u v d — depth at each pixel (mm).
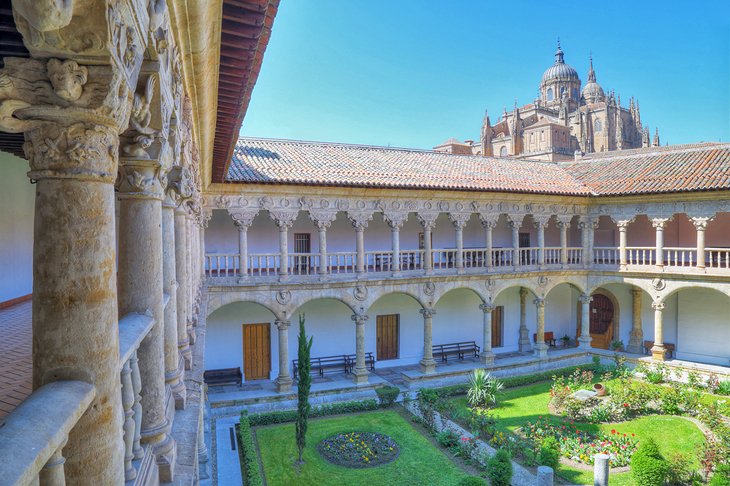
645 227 34500
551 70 102250
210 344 26891
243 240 24453
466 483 15086
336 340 29781
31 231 13656
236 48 7648
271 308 25062
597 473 15398
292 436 21344
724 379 27422
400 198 27562
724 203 27422
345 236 30531
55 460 2447
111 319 3045
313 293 25859
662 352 30141
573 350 33750
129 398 3799
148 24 3588
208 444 19859
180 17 5109
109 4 2555
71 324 2861
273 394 24453
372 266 30234
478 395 24578
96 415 2932
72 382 2828
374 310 30828
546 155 74875
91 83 2746
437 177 28859
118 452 3094
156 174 4883
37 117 2754
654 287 30422
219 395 24266
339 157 29281
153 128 4375
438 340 32781
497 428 21812
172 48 5168
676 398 23922
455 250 29359
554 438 19719
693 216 28625
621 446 19359
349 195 26266
